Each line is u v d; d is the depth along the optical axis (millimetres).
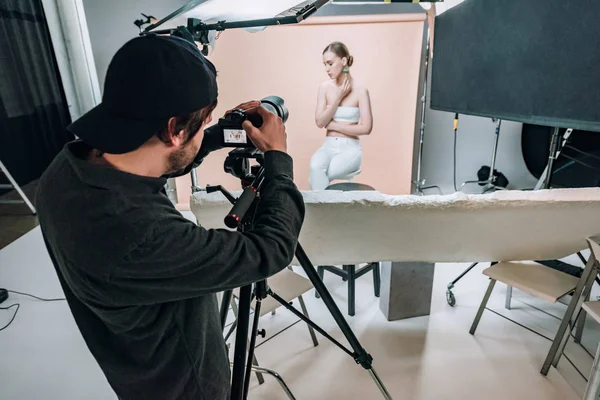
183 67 532
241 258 597
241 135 774
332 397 1567
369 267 2084
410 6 3064
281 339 1884
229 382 842
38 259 2623
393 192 3404
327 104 2674
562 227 1411
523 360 1720
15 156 3139
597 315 1301
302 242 1523
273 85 3146
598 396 1240
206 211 1361
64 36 3047
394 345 1825
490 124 3334
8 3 2883
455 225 1410
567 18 1516
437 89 2873
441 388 1588
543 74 1686
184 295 579
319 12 3102
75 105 3283
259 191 755
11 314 2066
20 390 1597
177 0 3094
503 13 1951
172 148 584
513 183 3490
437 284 2277
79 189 532
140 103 515
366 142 3287
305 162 3350
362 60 3062
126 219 524
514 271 1747
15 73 3031
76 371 1690
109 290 532
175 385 710
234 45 3035
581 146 2652
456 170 3537
